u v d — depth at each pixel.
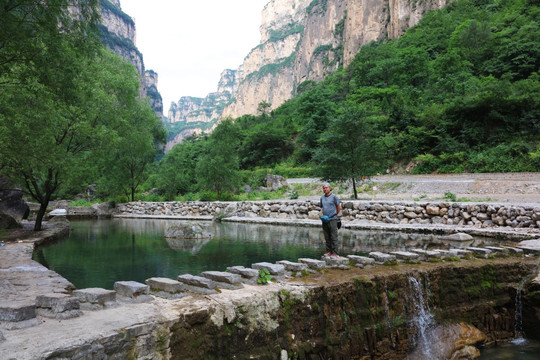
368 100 53.34
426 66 54.94
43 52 7.28
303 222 14.89
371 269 5.62
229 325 3.72
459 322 5.68
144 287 3.85
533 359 5.18
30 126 9.75
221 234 12.41
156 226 16.59
